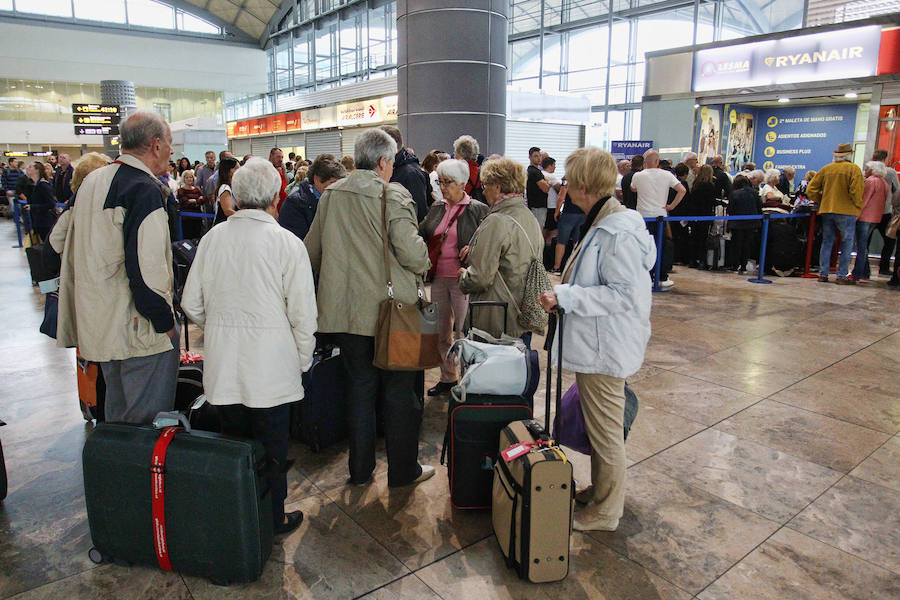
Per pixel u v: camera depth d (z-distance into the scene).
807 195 7.86
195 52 29.97
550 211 8.52
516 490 2.15
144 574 2.24
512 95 12.70
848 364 4.52
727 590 2.16
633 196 7.69
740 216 7.55
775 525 2.55
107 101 24.58
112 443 2.15
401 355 2.48
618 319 2.22
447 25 8.49
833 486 2.85
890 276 8.12
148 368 2.42
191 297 2.26
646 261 2.21
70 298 2.50
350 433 2.81
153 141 2.33
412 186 4.24
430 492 2.81
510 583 2.19
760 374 4.32
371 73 22.38
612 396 2.33
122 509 2.16
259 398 2.21
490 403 2.54
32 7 27.28
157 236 2.26
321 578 2.21
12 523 2.55
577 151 2.28
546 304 2.19
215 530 2.10
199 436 2.15
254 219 2.22
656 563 2.30
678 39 15.48
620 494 2.45
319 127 18.53
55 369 4.47
